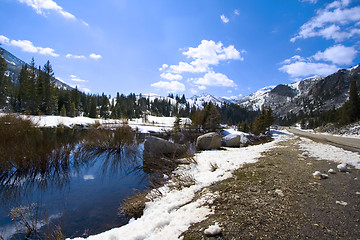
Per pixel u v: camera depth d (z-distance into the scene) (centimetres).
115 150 1048
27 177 593
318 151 739
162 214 277
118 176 650
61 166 709
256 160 588
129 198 443
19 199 449
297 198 288
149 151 796
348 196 291
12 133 764
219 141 1040
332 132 2955
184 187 409
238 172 455
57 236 282
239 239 189
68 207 412
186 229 219
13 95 3862
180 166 632
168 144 852
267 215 238
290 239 187
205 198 311
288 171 441
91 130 1276
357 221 218
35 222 343
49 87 3678
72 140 1066
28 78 3478
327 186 336
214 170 514
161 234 215
